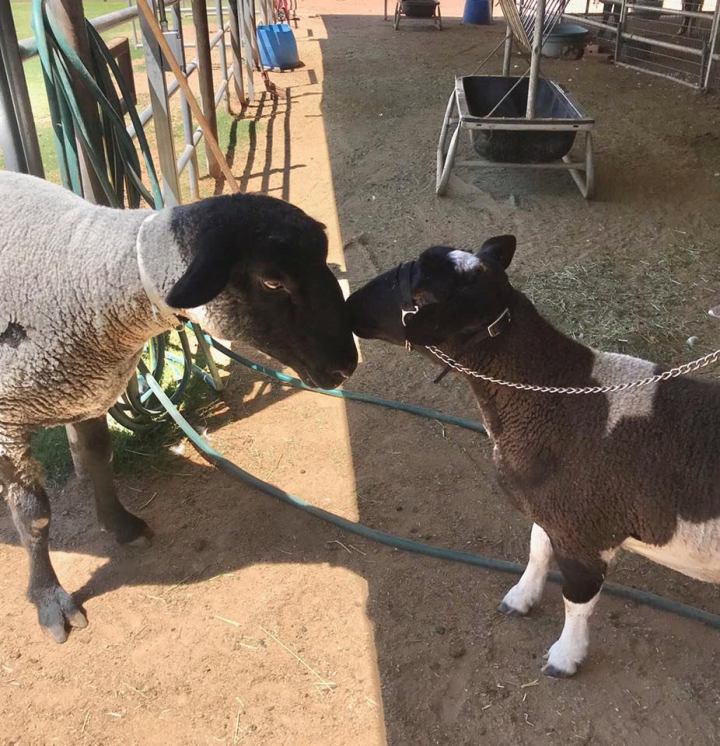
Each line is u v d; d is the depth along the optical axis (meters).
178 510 1.45
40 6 1.24
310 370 1.04
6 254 1.03
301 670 1.12
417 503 1.46
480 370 1.00
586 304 2.14
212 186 3.12
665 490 0.93
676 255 2.44
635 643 1.15
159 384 1.65
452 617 1.21
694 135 3.54
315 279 0.97
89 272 1.02
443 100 4.31
